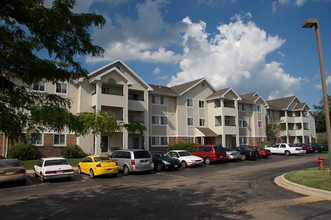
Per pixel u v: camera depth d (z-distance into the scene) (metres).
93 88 26.34
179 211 7.40
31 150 21.97
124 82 26.94
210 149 22.34
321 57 10.62
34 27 4.83
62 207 8.18
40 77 5.13
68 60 5.45
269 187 10.94
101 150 26.52
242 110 41.03
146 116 29.28
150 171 18.30
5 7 4.48
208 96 37.31
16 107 4.55
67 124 5.09
